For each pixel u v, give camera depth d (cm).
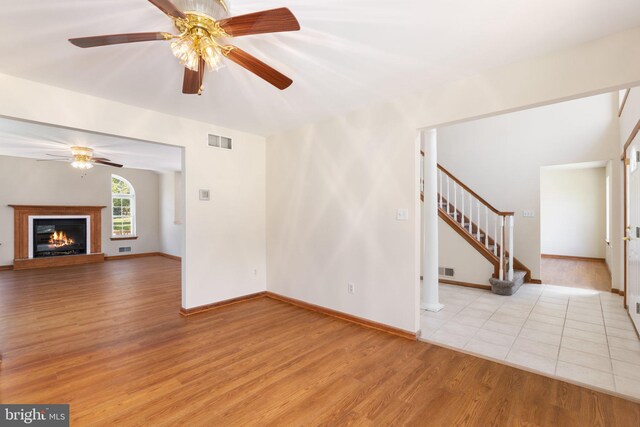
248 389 216
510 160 554
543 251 810
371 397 207
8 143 477
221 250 401
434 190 381
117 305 407
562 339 294
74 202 734
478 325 331
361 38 198
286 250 423
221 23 146
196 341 294
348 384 222
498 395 209
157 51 212
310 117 365
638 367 240
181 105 321
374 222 327
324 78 259
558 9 170
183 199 367
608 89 199
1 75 246
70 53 215
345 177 352
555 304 403
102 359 258
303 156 399
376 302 326
